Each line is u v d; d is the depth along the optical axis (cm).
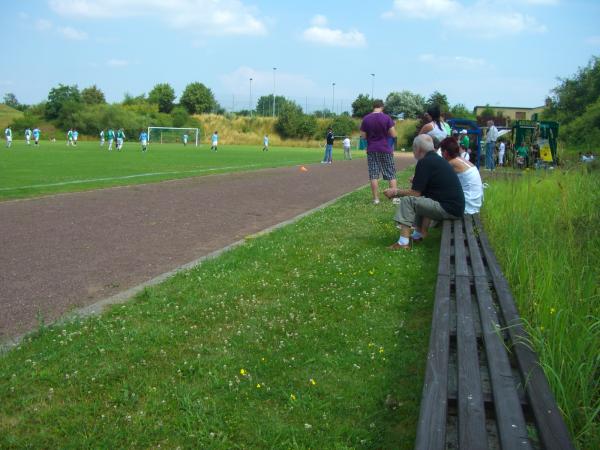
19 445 305
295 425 324
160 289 573
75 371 384
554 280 473
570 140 3516
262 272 635
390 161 1219
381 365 399
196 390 360
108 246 798
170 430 318
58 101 8925
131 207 1165
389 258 696
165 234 895
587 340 358
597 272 520
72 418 330
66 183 1558
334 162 3406
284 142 9056
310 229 905
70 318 492
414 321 485
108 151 4294
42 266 681
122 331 455
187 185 1633
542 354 351
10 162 2614
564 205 799
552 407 279
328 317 495
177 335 450
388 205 1195
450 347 378
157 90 11250
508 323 388
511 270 566
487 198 1020
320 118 9688
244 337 448
